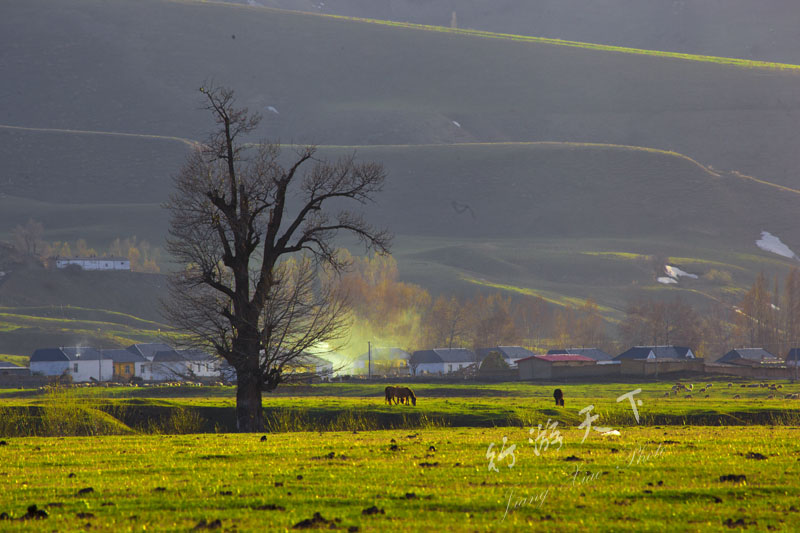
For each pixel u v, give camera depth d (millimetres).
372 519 65375
